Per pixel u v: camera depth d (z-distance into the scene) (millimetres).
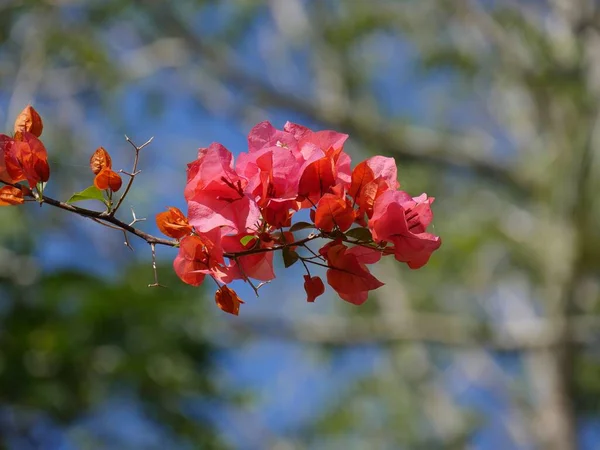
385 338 10727
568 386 10641
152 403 6320
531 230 11734
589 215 9883
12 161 2104
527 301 13320
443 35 12148
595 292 10469
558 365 10531
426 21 12180
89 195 2125
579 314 10367
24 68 10945
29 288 6516
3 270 6836
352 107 11859
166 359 6348
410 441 13445
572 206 9781
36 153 2107
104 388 6188
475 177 11898
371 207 2020
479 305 13422
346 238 2016
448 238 12227
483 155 11477
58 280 6469
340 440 13141
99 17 11039
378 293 13086
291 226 2002
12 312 6344
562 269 9836
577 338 9844
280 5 12867
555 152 10555
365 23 12203
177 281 6824
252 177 1999
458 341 10414
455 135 14117
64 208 2111
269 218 1991
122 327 6316
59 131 11266
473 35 11844
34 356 6000
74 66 11375
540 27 11406
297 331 10672
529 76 10828
